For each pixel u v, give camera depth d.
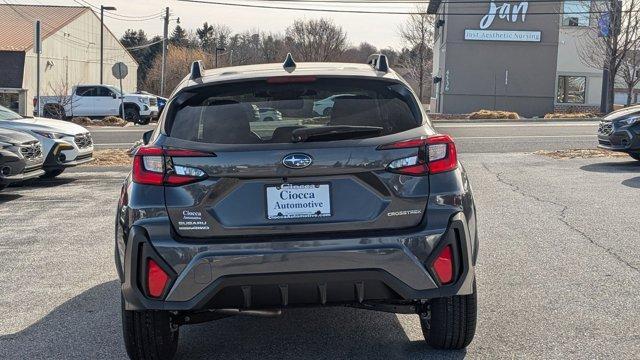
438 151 3.90
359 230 3.78
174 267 3.72
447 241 3.80
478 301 5.41
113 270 6.69
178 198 3.78
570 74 41.66
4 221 9.30
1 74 45.31
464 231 3.85
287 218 3.75
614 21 33.97
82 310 5.49
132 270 3.79
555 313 5.09
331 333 4.89
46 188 12.36
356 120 4.00
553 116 33.16
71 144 13.09
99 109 32.06
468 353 4.39
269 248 3.67
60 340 4.82
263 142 3.82
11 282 6.34
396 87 4.16
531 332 4.72
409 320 5.13
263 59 87.69
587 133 21.59
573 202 9.55
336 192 3.78
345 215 3.77
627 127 13.21
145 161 3.87
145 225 3.77
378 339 4.74
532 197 10.05
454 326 4.17
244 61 88.56
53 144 12.77
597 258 6.58
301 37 74.44
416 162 3.84
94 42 58.94
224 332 4.98
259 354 4.51
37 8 54.75
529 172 12.88
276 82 4.11
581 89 41.91
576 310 5.14
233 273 3.68
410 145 3.85
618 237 7.41
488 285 5.83
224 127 3.92
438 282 3.79
